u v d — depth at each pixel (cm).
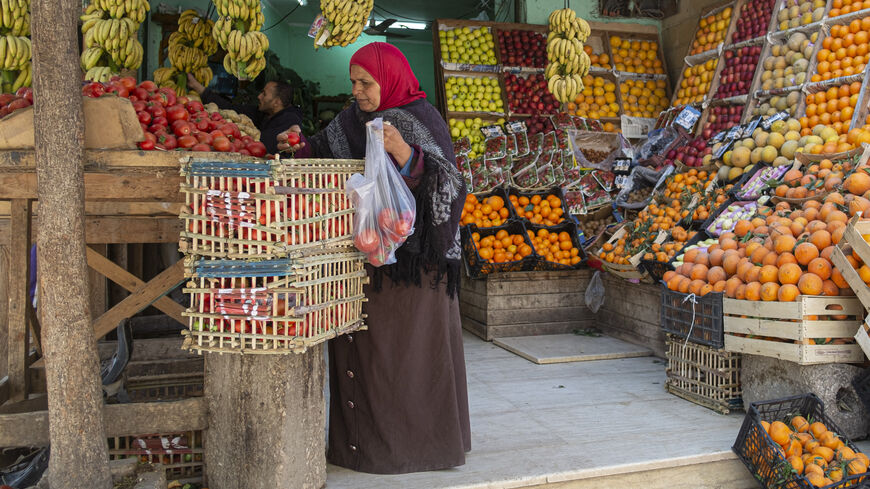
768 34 591
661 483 261
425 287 247
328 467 260
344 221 219
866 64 501
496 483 238
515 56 710
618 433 293
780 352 298
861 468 242
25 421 220
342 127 260
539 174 612
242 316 196
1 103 235
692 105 649
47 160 188
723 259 345
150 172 216
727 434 291
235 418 221
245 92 747
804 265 306
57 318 191
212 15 739
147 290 248
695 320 344
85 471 194
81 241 193
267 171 191
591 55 731
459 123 670
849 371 293
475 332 536
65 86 188
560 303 528
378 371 246
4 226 317
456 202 238
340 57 1189
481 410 330
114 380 268
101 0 353
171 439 243
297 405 223
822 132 486
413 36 1217
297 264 195
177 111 248
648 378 395
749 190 473
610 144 672
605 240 587
